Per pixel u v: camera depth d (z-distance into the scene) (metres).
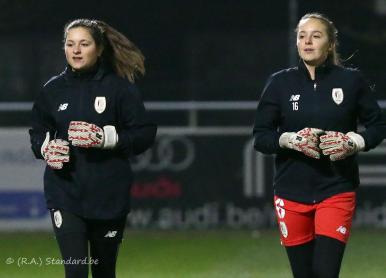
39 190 50.22
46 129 23.27
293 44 50.59
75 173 22.42
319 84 22.94
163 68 51.31
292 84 23.09
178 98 50.81
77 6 51.38
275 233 47.94
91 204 22.47
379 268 36.50
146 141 22.92
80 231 22.48
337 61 23.41
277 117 23.41
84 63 22.38
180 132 50.22
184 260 38.78
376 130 23.09
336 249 22.47
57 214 22.52
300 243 23.27
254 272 35.47
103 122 22.61
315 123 22.86
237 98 50.66
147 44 51.50
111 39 22.91
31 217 50.22
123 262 38.28
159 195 50.06
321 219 22.64
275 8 51.03
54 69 51.16
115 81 22.72
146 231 49.47
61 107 22.64
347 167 22.84
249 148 50.09
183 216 50.06
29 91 50.78
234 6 51.25
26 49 51.09
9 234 48.34
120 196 22.70
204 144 50.16
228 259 38.94
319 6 50.88
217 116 50.31
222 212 50.03
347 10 50.94
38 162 50.16
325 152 22.12
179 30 51.44
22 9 51.19
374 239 45.19
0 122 50.28
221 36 51.28
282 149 22.84
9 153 50.16
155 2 51.72
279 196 23.19
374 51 50.69
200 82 51.03
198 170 50.16
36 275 34.62
